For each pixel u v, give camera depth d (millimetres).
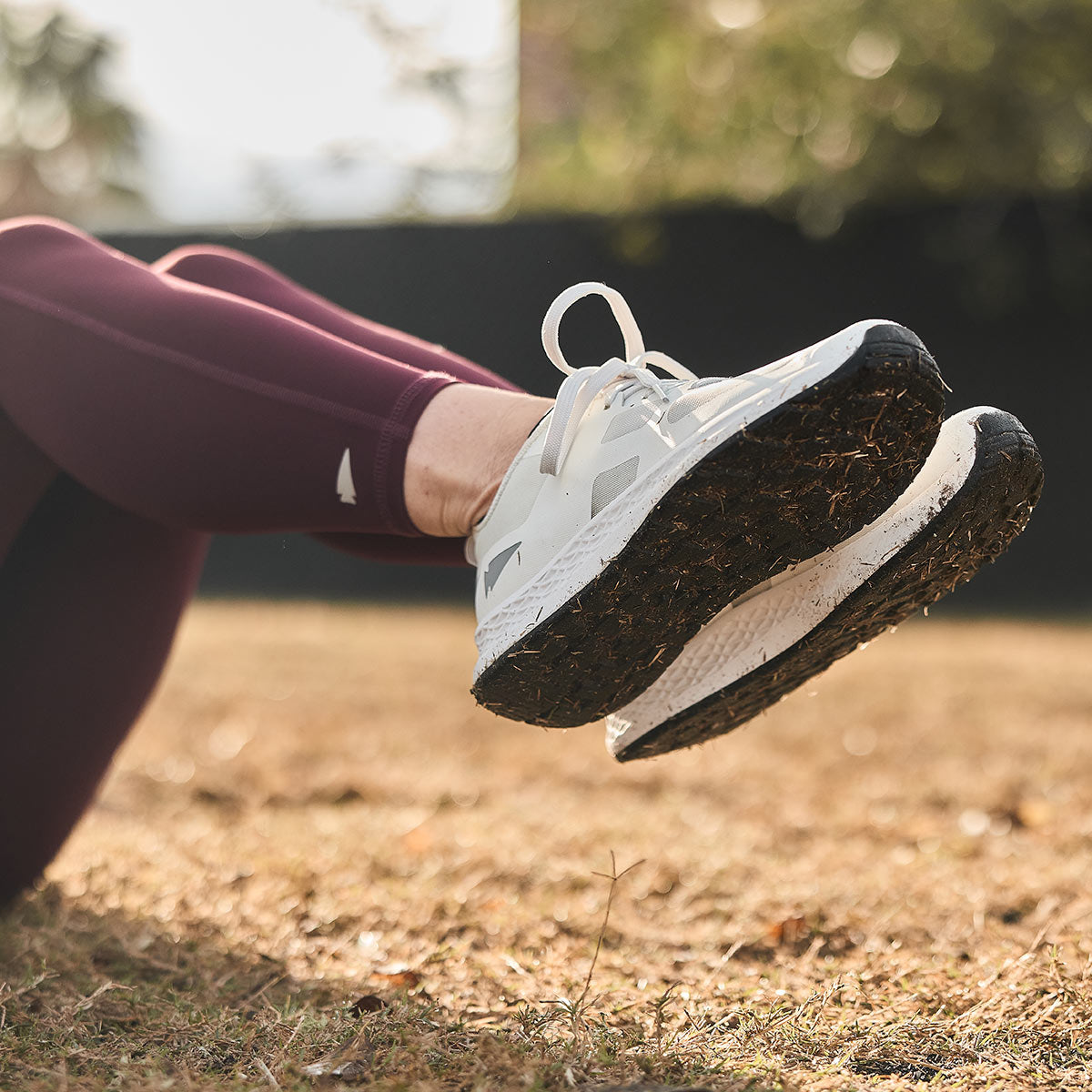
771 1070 1080
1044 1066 1093
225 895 1436
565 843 1620
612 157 5930
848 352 1075
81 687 1348
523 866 1523
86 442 1202
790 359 1111
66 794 1369
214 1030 1141
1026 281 4992
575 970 1257
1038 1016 1140
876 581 1170
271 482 1179
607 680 1170
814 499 1111
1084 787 1854
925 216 5066
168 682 3170
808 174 5281
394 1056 1084
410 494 1178
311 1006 1196
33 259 1251
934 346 5062
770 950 1310
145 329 1191
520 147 6234
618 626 1139
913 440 1103
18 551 1341
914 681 3080
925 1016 1157
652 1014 1171
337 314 1304
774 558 1138
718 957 1293
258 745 2398
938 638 4031
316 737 2496
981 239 5016
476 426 1174
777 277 5148
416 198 6078
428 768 2184
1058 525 4957
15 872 1378
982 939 1292
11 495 1293
